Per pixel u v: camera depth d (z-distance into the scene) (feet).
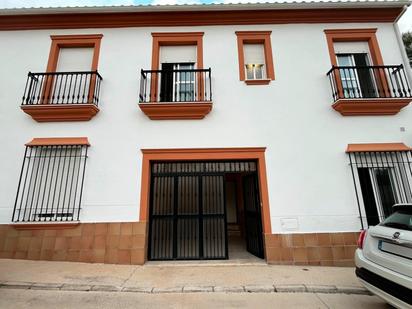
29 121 19.89
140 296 12.35
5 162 19.03
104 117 20.02
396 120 19.98
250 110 20.30
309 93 20.65
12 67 21.24
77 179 18.83
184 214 19.04
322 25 22.40
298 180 18.84
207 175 19.66
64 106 19.08
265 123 20.01
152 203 19.25
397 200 18.53
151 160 19.31
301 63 21.38
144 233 17.87
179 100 21.09
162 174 19.65
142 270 15.99
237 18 22.25
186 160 19.43
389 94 20.15
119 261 17.35
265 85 20.86
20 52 21.61
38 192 18.65
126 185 18.69
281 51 21.70
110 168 19.01
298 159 19.25
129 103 20.39
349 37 22.06
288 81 20.94
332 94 20.52
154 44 21.84
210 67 21.22
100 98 20.47
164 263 17.51
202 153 19.33
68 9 21.17
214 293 12.76
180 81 21.61
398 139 19.54
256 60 22.18
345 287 13.16
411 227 9.47
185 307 11.21
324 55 21.54
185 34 22.03
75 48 22.26
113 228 17.93
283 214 18.25
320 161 19.19
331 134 19.72
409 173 18.69
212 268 16.48
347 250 17.61
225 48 21.76
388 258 9.77
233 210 32.07
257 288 13.12
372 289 10.23
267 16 22.22
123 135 19.69
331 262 17.40
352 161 19.22
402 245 9.28
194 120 20.06
